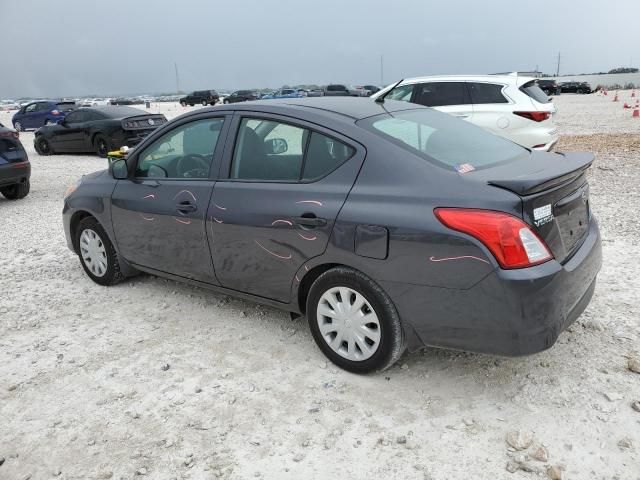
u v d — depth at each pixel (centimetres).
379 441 281
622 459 259
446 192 288
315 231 326
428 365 346
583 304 316
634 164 1018
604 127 1817
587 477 250
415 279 293
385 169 311
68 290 501
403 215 293
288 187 346
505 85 862
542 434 279
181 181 412
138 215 437
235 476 262
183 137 416
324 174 333
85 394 333
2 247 661
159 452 280
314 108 359
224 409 312
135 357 375
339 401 315
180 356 373
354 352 333
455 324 290
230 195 373
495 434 281
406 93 942
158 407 317
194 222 394
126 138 1498
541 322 275
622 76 7762
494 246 269
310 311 348
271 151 361
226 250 380
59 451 285
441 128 367
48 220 804
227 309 443
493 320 278
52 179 1193
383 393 320
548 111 848
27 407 323
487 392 316
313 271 343
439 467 261
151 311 446
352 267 317
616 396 302
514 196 273
